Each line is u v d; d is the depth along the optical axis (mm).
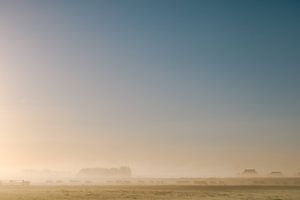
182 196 75188
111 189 99812
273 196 76250
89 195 75625
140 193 81938
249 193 85500
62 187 115688
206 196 75812
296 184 140125
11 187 115750
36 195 74438
